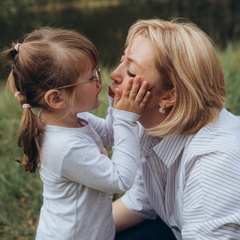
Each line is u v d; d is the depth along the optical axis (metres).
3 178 3.41
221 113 1.81
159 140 1.86
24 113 1.74
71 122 1.78
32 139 1.74
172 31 1.68
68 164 1.69
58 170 1.72
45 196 1.84
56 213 1.79
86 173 1.69
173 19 1.85
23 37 1.86
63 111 1.74
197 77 1.64
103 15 13.25
